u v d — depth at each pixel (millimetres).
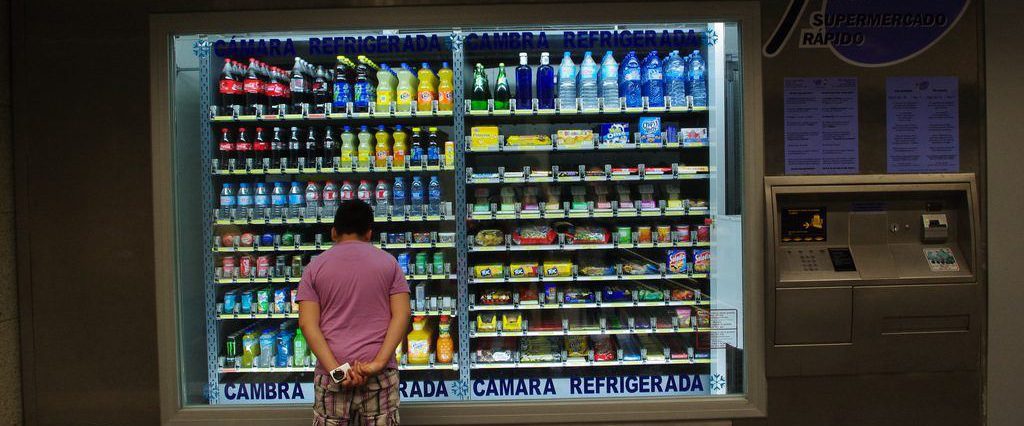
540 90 2564
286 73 2678
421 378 2523
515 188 2643
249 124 2695
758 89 2182
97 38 2217
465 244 2496
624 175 2494
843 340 2143
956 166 2225
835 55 2201
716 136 2439
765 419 2225
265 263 2562
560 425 2256
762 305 2197
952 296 2135
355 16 2207
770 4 2191
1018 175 2217
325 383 1735
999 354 2209
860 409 2211
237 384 2477
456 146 2488
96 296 2240
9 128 2240
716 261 2449
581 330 2541
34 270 2244
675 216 2703
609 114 2672
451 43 2490
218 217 2570
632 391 2459
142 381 2246
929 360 2170
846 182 2164
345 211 1844
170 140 2232
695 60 2535
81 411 2258
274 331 2633
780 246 2162
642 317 2617
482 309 2531
